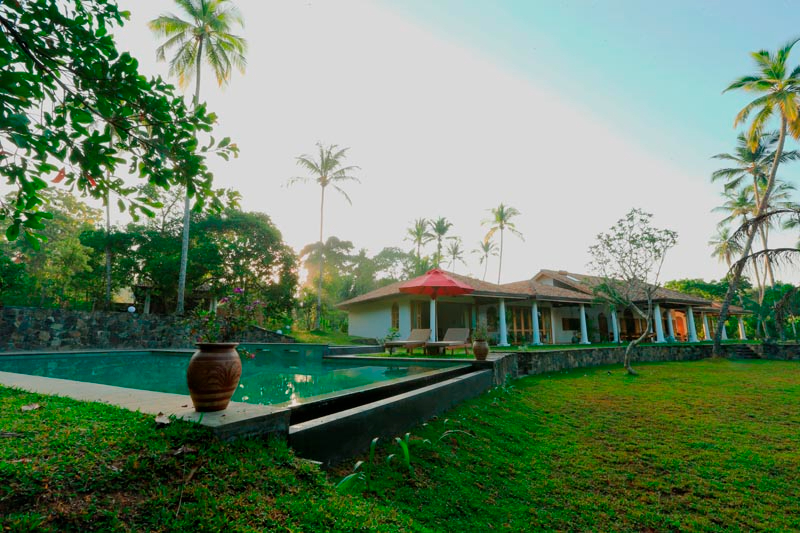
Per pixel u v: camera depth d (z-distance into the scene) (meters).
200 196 2.51
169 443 2.61
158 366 11.37
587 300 22.95
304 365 11.75
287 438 3.28
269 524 2.14
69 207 29.95
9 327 13.17
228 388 3.27
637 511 3.90
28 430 2.69
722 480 4.64
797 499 4.22
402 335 21.66
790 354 18.55
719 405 8.27
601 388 10.20
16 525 1.64
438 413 5.92
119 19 2.16
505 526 3.38
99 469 2.20
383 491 3.33
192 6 19.25
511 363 11.56
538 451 5.34
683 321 35.09
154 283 21.97
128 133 2.23
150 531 1.85
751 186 30.89
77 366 10.96
